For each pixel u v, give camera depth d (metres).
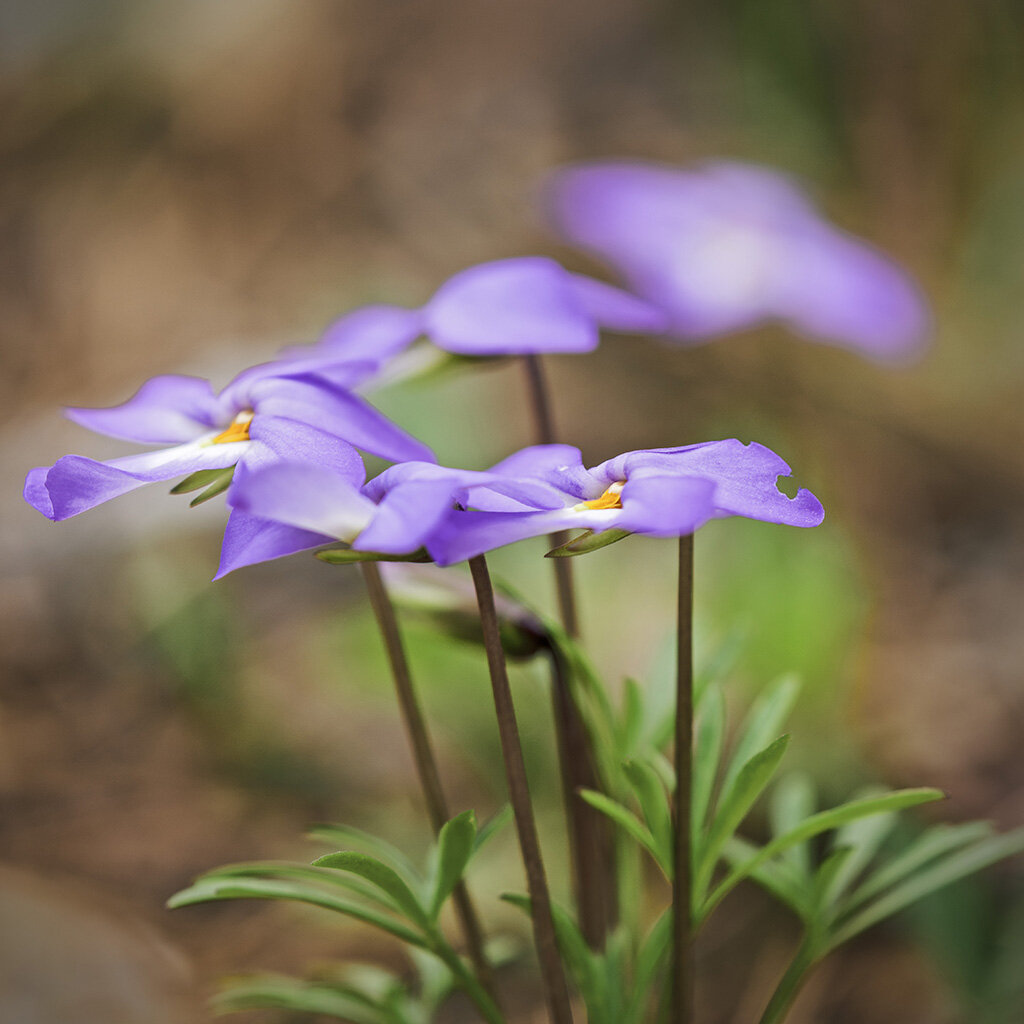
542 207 1.12
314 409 0.44
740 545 0.69
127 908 0.54
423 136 1.26
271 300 1.10
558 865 0.56
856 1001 0.53
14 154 1.24
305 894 0.45
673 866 0.45
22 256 1.15
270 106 1.25
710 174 0.88
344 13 1.32
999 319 1.01
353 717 0.67
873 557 0.83
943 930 0.52
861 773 0.61
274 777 0.63
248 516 0.43
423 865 0.57
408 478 0.42
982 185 1.04
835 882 0.47
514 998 0.53
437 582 0.46
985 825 0.47
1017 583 0.79
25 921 0.53
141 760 0.64
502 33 1.35
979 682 0.69
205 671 0.69
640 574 0.73
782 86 1.09
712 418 0.95
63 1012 0.52
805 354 0.99
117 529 0.78
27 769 0.63
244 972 0.53
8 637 0.73
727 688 0.64
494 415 0.91
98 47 1.28
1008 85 1.04
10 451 0.87
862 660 0.70
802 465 0.88
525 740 0.60
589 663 0.46
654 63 1.34
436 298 0.47
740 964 0.54
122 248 1.14
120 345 1.04
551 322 0.46
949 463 0.91
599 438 0.94
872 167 1.08
